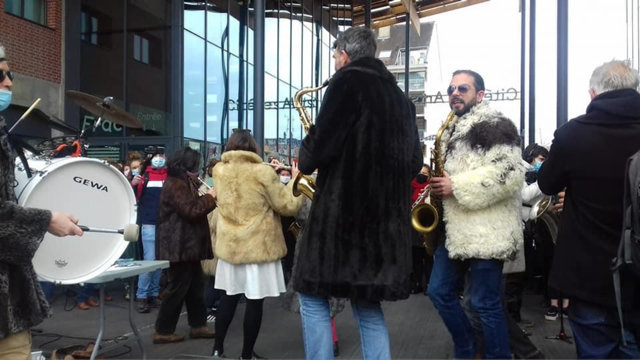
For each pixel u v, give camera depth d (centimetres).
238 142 445
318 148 252
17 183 277
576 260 265
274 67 1802
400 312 650
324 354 263
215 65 1474
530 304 701
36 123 855
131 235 296
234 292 436
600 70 274
